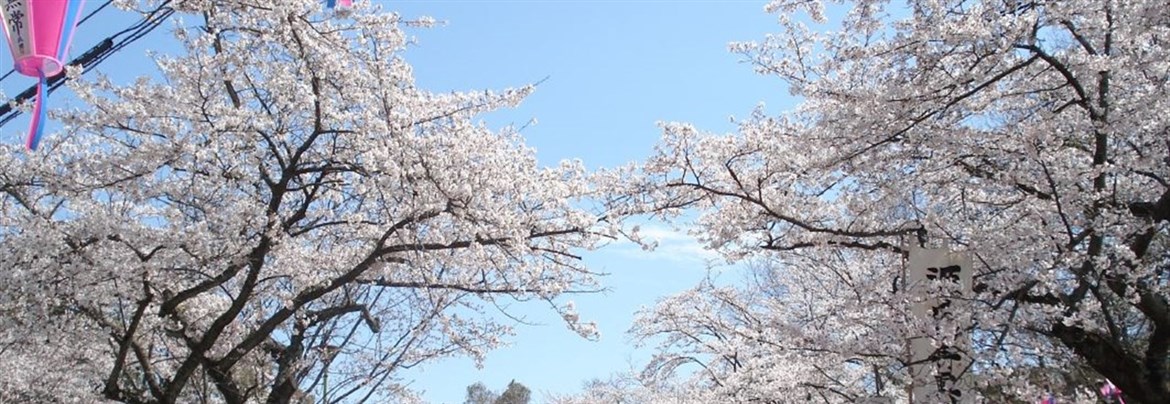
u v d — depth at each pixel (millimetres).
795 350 8797
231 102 8328
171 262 7906
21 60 5113
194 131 7711
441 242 8453
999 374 6164
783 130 8047
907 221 7727
